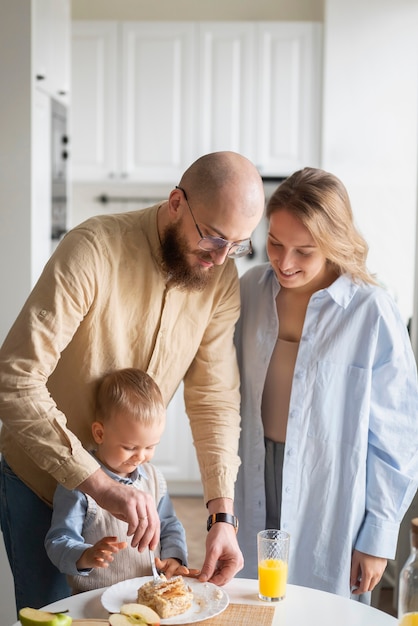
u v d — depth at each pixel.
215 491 2.01
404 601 1.48
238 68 4.85
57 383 2.00
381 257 4.95
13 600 3.15
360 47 4.73
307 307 2.16
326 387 2.14
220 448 2.06
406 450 2.15
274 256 2.09
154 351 2.02
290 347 2.22
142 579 1.82
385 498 2.13
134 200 5.33
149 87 4.88
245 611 1.73
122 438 1.96
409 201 4.86
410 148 4.80
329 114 4.78
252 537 2.24
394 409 2.15
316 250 2.05
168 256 1.92
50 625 1.54
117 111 4.90
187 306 2.05
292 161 4.89
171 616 1.67
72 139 4.93
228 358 2.16
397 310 2.18
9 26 3.20
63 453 1.79
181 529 2.07
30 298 1.86
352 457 2.12
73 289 1.85
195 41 4.84
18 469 2.09
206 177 1.84
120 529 1.96
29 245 3.26
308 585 2.17
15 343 1.83
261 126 4.87
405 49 4.73
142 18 5.18
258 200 1.86
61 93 3.91
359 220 4.89
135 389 1.95
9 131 3.23
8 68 3.21
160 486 2.10
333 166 4.82
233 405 2.13
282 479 2.19
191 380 2.17
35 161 3.41
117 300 1.95
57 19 3.81
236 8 5.16
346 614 1.74
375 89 4.76
